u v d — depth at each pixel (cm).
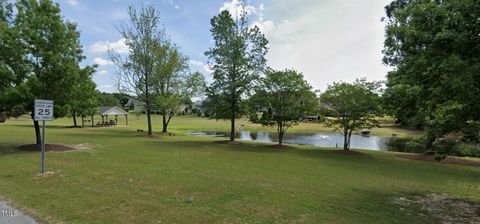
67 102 1256
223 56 1902
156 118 7456
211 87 1936
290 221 453
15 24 1187
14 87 1109
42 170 748
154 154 1202
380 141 3114
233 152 1416
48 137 1888
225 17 1916
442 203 620
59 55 1180
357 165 1141
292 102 1767
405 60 600
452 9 466
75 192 571
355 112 1609
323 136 3609
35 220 418
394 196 662
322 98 1686
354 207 551
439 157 614
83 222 415
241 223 433
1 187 598
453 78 461
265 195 605
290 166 1038
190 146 1620
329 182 779
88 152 1188
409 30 536
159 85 2691
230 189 646
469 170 1106
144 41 2398
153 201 529
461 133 577
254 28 1933
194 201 541
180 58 2788
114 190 594
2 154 1063
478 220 509
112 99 7819
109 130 2952
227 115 1936
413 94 648
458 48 464
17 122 4084
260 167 988
